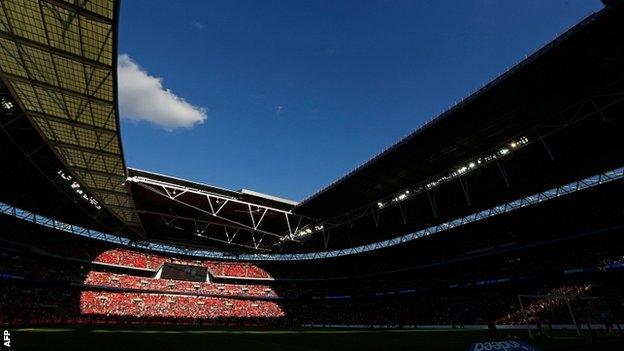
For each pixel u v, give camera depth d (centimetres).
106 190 3650
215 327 4309
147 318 4981
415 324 4909
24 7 1602
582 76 2308
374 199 4244
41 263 4756
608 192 3528
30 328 2872
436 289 5122
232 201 4347
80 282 5006
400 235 5459
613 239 3791
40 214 4569
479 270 4912
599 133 2884
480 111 2659
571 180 3597
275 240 6088
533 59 2200
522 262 4466
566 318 3447
